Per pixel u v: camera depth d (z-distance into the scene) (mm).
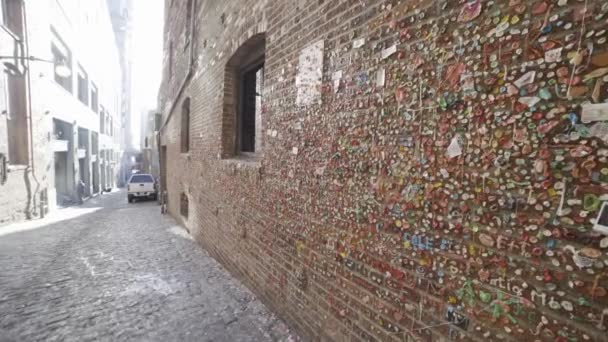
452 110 1335
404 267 1563
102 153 24188
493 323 1194
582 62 957
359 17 1835
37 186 10242
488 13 1209
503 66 1159
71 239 6566
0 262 4832
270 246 2957
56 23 12273
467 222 1280
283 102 2670
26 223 8984
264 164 3039
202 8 5508
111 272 4305
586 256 950
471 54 1265
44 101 10781
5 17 9008
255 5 3209
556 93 1018
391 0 1629
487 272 1213
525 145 1096
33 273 4289
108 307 3197
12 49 8969
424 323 1462
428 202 1439
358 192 1853
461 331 1304
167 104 10797
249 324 2783
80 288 3715
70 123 14477
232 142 4418
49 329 2777
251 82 4438
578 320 969
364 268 1817
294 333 2543
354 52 1872
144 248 5656
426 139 1448
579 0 967
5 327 2812
